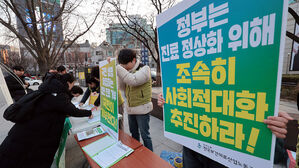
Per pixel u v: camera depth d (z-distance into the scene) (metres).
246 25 0.52
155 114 3.52
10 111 0.98
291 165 1.27
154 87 7.50
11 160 1.01
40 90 1.11
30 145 1.04
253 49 0.52
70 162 1.99
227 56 0.59
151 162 1.00
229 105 0.62
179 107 0.86
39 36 4.52
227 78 0.60
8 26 4.09
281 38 0.45
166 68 0.91
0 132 2.21
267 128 0.52
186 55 0.76
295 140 1.49
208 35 0.64
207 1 0.62
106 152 1.12
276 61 0.47
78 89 2.07
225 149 0.66
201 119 0.74
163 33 0.87
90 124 1.59
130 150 1.12
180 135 0.88
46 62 4.93
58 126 1.16
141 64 1.76
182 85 0.81
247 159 0.59
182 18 0.74
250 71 0.53
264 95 0.51
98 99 2.05
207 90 0.69
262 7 0.48
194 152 0.94
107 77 1.26
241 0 0.52
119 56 1.58
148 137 1.72
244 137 0.59
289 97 5.46
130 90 1.66
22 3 4.68
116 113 1.16
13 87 2.96
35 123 1.05
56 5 5.17
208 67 0.66
